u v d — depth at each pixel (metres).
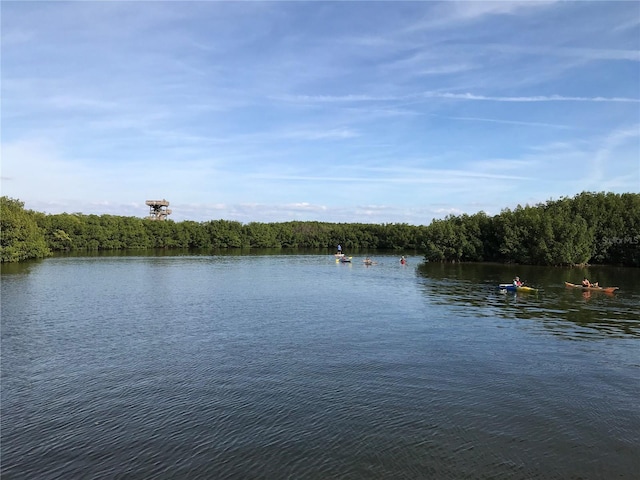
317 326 38.97
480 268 100.88
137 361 29.19
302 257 142.12
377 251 186.62
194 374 26.62
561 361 28.89
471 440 18.58
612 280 75.06
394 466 16.64
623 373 26.70
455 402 22.36
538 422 20.22
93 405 22.33
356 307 48.66
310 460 17.08
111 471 16.55
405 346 32.34
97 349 31.97
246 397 23.09
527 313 45.00
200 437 18.95
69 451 18.00
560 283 70.69
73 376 26.47
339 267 104.81
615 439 18.70
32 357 30.11
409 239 190.00
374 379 25.56
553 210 117.88
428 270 96.56
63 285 67.19
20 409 21.95
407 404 22.11
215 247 197.50
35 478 16.14
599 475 16.09
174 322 40.78
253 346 32.50
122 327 38.78
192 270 93.75
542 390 23.98
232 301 52.91
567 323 40.22
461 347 32.06
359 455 17.41
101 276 80.06
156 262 114.75
